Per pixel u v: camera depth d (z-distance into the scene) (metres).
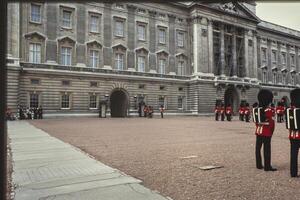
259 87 71.38
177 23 61.22
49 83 45.53
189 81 61.25
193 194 6.84
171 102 59.22
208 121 39.75
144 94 55.69
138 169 9.62
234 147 14.73
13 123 33.06
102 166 10.01
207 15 62.16
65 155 12.23
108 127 27.73
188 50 62.25
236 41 68.62
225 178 8.34
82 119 42.88
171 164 10.41
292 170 8.47
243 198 6.52
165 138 18.84
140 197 6.57
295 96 8.38
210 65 62.03
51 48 46.25
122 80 53.00
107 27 52.28
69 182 7.91
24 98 43.19
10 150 13.56
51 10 46.62
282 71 82.56
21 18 43.88
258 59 76.44
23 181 8.02
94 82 49.94
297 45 87.44
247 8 68.31
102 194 6.80
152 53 57.47
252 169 9.54
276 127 28.70
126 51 54.19
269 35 79.75
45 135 20.20
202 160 11.14
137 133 22.06
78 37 49.09
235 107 66.50
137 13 56.00
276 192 6.97
